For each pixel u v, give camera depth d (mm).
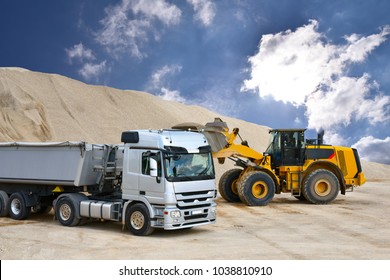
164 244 11156
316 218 15633
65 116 40250
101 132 41812
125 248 10688
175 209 11484
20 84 41312
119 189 14609
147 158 11844
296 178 19812
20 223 14305
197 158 12156
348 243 11359
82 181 13555
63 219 13758
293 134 20016
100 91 50094
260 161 20188
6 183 15586
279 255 10039
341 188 20297
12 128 31438
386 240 11758
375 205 19828
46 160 14203
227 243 11328
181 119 53938
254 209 18016
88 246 10891
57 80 46875
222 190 20844
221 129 19875
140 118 48188
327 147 20297
